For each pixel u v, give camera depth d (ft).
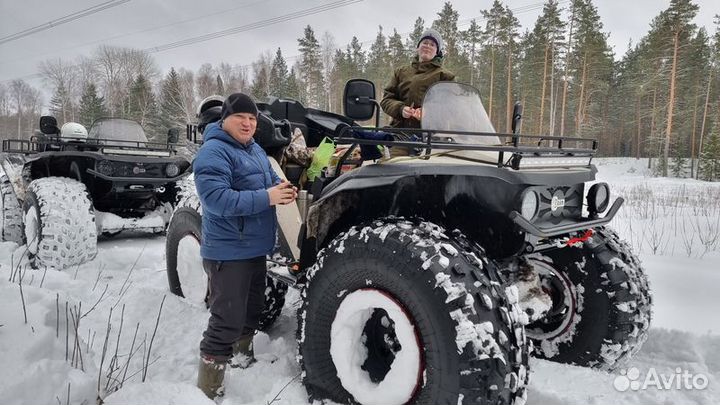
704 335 9.47
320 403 7.41
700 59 141.90
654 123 135.85
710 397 7.61
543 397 7.70
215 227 7.84
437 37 12.35
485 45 125.29
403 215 7.97
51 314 8.77
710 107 148.25
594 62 123.95
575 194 8.25
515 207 6.88
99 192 19.60
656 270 15.03
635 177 114.52
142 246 19.03
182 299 12.00
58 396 6.75
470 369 5.87
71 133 19.49
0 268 13.01
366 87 8.63
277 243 9.64
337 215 8.29
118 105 166.50
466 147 6.74
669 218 25.89
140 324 10.91
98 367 8.43
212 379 7.86
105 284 14.06
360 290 6.95
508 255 7.48
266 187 8.42
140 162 18.85
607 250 8.86
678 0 120.88
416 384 6.36
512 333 6.22
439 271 6.22
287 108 12.51
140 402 6.26
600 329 8.68
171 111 136.26
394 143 7.23
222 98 11.93
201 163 7.55
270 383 8.21
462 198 7.38
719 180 108.17
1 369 6.90
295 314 11.80
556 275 9.26
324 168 10.11
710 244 18.84
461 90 9.56
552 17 120.78
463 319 5.97
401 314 6.47
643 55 150.82
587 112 131.44
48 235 15.03
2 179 19.76
